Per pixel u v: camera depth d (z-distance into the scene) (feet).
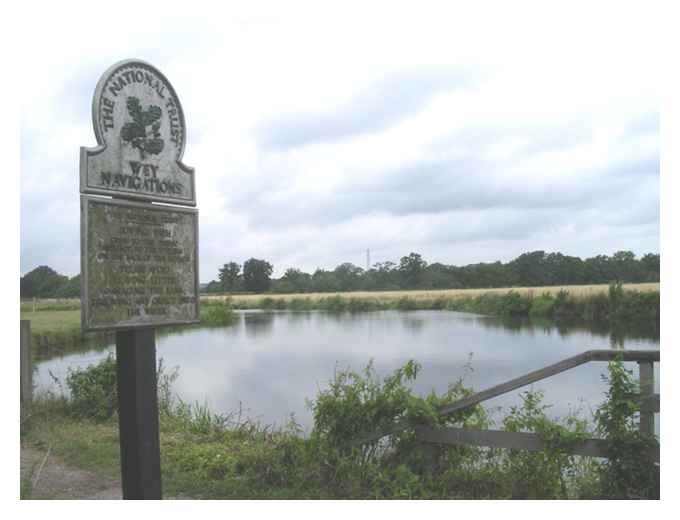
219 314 143.54
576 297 137.59
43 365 58.44
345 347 77.05
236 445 24.14
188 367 59.26
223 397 41.65
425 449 18.98
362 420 19.44
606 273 290.97
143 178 16.55
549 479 16.94
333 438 19.66
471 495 17.53
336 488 18.24
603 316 127.44
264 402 39.60
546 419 17.44
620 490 16.20
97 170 15.44
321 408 19.92
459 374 50.55
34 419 29.78
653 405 16.07
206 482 19.95
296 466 19.52
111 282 15.70
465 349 72.28
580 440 16.74
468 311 178.09
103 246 15.56
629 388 16.26
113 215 15.87
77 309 140.05
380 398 19.39
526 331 100.37
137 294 16.30
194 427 28.53
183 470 21.56
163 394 36.22
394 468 18.81
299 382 48.39
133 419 15.94
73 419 31.63
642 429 16.15
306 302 231.71
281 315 178.19
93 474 21.61
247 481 19.45
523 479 17.44
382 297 230.48
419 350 71.92
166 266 17.13
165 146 17.21
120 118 16.02
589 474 18.22
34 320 97.25
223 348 78.89
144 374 16.19
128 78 16.29
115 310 15.70
